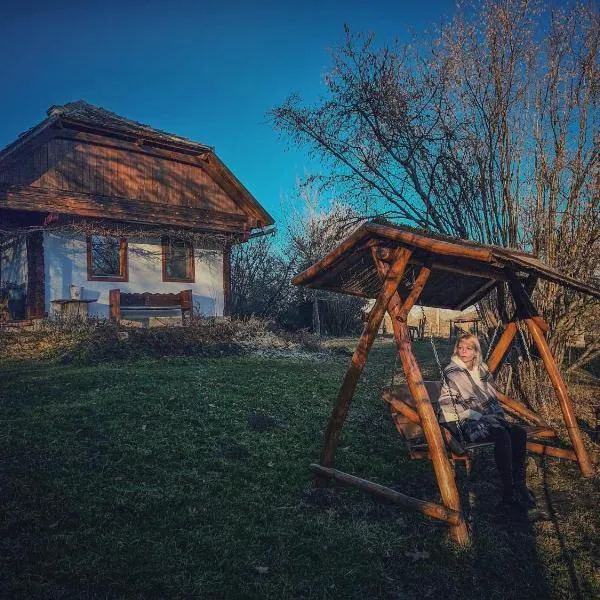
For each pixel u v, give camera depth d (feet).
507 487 13.65
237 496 14.05
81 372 28.14
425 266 13.73
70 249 49.42
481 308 26.27
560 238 23.97
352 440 19.13
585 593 10.35
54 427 18.39
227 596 9.82
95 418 19.65
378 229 13.05
